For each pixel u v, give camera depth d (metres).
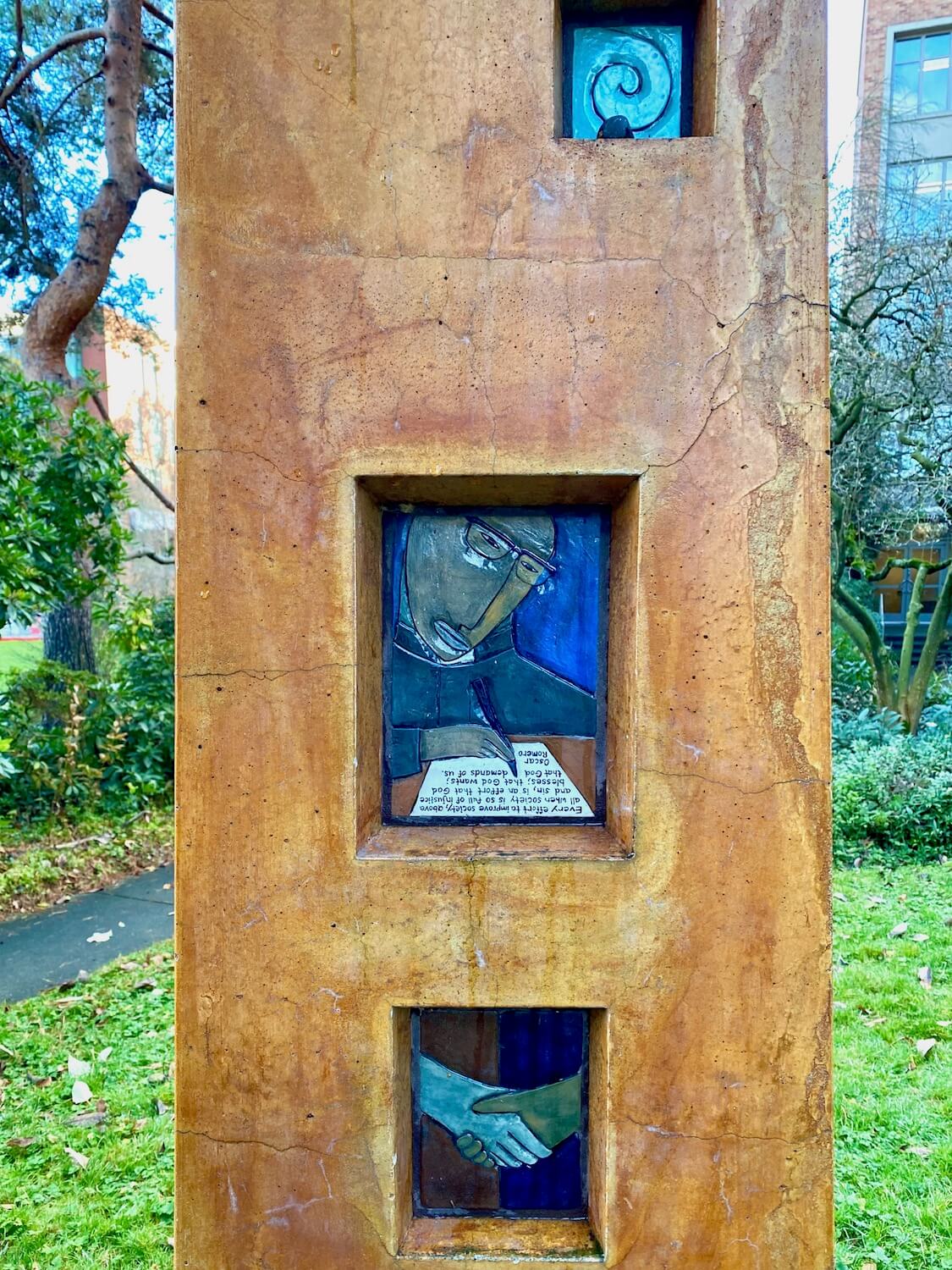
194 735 1.53
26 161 8.28
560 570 1.69
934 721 7.75
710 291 1.50
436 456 1.51
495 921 1.53
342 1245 1.55
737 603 1.52
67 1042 3.26
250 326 1.51
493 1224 1.62
